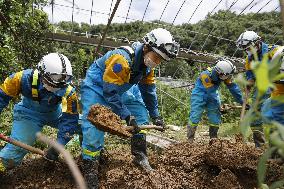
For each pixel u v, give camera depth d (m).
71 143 5.75
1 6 7.80
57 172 4.53
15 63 8.34
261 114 0.91
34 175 4.48
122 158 4.97
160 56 3.81
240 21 10.22
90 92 4.04
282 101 0.90
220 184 3.82
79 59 12.62
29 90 4.02
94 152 3.94
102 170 4.57
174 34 11.22
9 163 4.16
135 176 4.17
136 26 12.12
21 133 4.21
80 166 4.58
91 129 3.91
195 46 12.96
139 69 3.88
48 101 4.14
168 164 4.41
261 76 0.74
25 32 9.65
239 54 13.85
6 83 4.02
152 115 4.79
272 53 4.41
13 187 4.29
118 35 12.43
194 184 4.05
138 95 4.62
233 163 4.02
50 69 3.86
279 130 0.80
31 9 10.07
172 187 3.95
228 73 6.33
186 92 12.88
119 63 3.72
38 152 4.03
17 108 4.30
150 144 6.43
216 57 10.93
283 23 0.96
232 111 10.06
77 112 4.23
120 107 3.75
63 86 3.95
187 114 11.06
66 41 10.10
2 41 7.86
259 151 4.16
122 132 3.43
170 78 14.13
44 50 10.76
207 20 10.77
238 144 4.20
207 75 6.50
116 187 4.12
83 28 12.89
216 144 4.15
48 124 4.51
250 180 3.99
